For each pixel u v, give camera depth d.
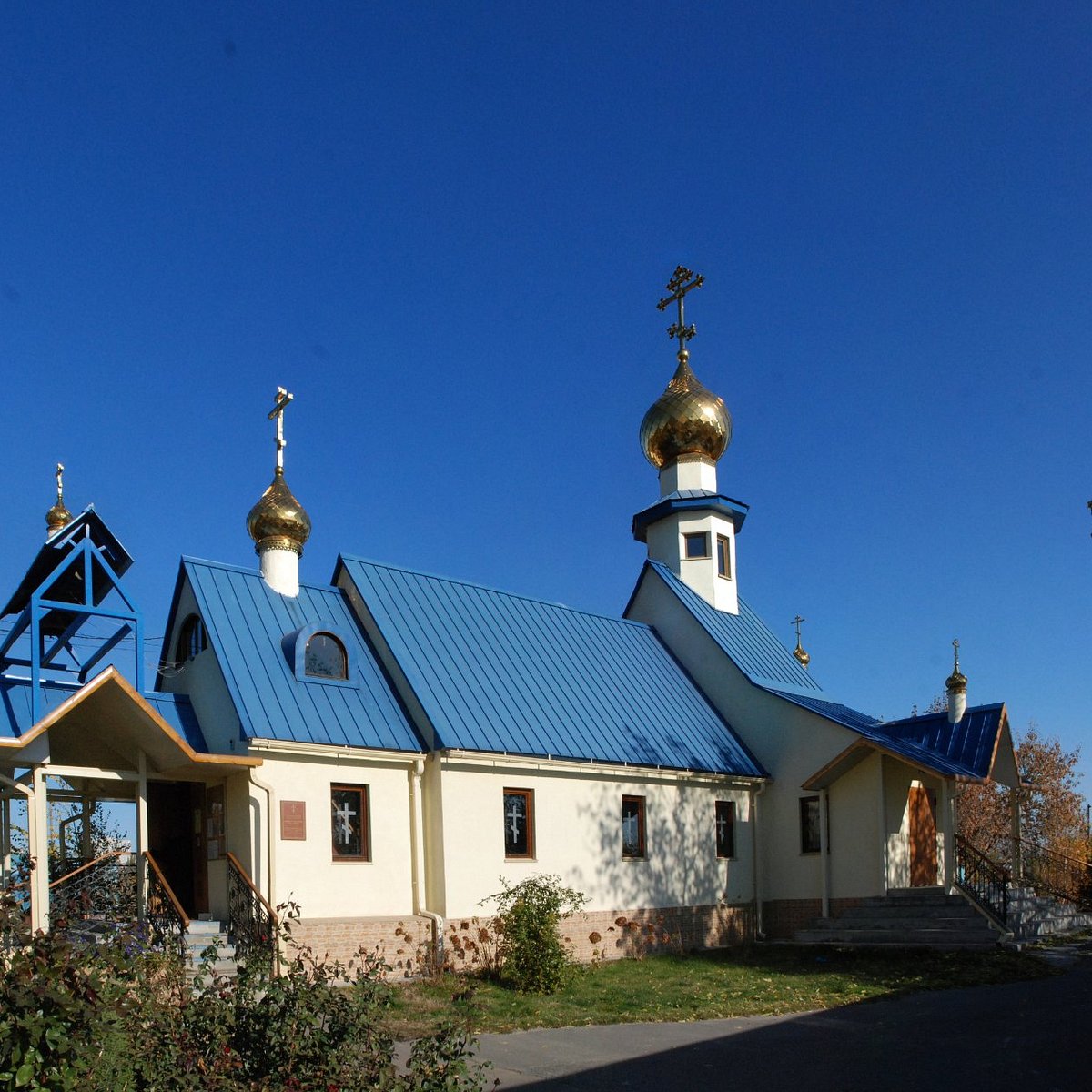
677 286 32.69
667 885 23.19
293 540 21.73
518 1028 13.83
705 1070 11.27
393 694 20.55
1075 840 42.97
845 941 22.92
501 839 20.23
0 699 17.11
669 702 25.98
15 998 6.11
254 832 17.50
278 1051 7.71
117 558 19.25
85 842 18.91
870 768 24.31
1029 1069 10.84
